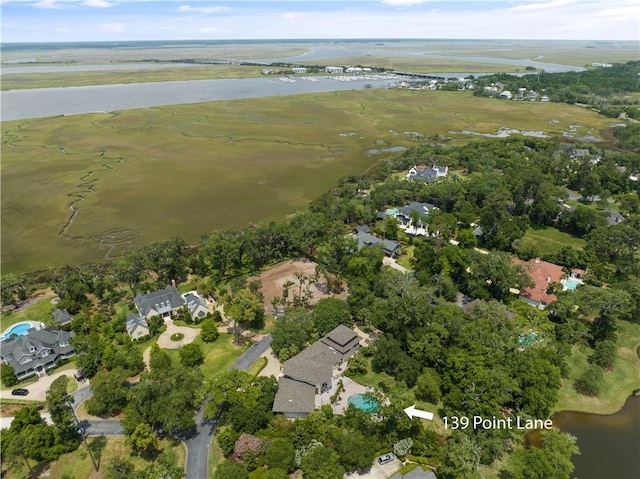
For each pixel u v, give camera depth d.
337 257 130.75
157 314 108.25
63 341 97.31
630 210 169.88
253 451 70.06
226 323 108.94
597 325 102.31
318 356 89.88
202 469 71.00
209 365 94.06
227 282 126.94
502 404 80.12
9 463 70.88
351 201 170.88
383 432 75.88
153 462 72.06
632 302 106.44
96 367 91.44
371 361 94.31
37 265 139.12
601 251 133.25
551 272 120.62
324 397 84.50
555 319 105.62
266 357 96.38
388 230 147.75
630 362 95.75
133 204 185.75
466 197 171.12
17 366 90.88
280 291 122.06
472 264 118.50
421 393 83.88
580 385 88.56
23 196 193.88
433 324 93.19
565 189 188.00
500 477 69.44
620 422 81.25
